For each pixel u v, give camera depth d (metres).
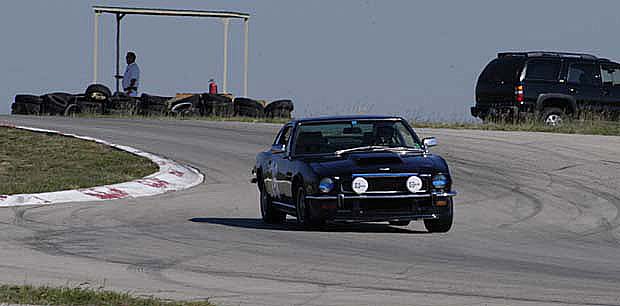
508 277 34.12
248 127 106.38
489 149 82.81
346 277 34.00
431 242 43.28
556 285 32.56
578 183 67.00
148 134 98.94
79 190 64.75
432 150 82.88
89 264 36.69
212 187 69.81
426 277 34.06
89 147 86.38
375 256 38.84
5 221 50.03
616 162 74.88
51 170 76.19
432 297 30.34
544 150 81.31
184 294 30.58
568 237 46.25
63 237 44.44
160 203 61.09
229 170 77.94
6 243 42.06
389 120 49.47
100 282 32.72
